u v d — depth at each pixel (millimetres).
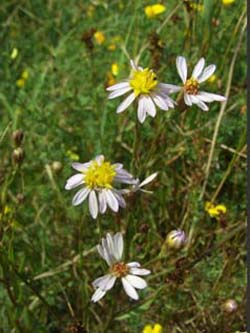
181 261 167
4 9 293
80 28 266
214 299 187
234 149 209
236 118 212
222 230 192
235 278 189
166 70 217
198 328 184
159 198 200
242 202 203
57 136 217
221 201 206
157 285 185
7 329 180
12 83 249
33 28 285
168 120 183
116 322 188
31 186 209
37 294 166
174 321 187
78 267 192
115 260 147
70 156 213
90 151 217
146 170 183
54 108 226
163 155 200
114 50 243
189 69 205
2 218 161
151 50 212
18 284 167
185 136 204
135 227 171
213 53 222
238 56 223
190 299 189
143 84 152
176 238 154
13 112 224
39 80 231
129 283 145
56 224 204
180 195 206
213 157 205
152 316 187
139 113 152
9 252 161
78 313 189
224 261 189
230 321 181
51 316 190
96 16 271
